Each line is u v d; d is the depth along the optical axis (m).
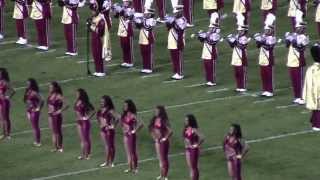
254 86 101.69
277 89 100.81
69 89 101.69
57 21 124.75
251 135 88.44
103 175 81.00
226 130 89.69
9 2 132.75
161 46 114.94
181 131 89.50
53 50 114.06
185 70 106.88
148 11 105.94
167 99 98.25
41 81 104.06
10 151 86.94
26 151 86.88
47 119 94.19
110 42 113.19
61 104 86.25
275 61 109.38
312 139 87.25
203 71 106.44
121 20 107.62
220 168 81.56
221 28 119.31
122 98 98.50
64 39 117.75
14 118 94.44
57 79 104.88
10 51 114.19
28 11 118.69
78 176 80.81
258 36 98.25
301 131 89.25
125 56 108.31
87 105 84.38
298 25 97.00
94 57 105.56
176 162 83.12
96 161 84.19
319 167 81.19
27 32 120.88
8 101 89.81
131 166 81.31
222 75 105.25
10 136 90.38
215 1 122.12
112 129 82.50
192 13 121.06
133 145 81.00
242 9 119.38
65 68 108.25
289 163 82.19
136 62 110.25
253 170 80.88
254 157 83.56
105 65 109.25
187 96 98.94
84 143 84.44
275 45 106.50
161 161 79.25
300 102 96.12
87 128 84.25
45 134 90.69
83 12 126.94
